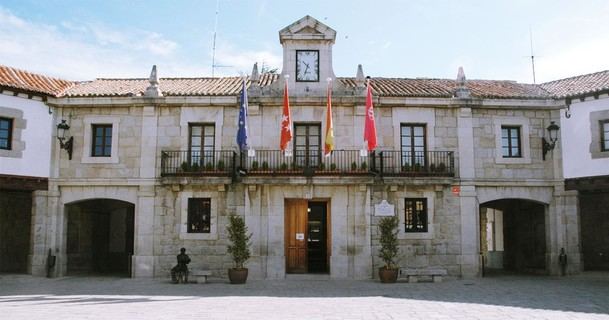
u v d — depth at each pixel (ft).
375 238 57.57
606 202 64.49
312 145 59.36
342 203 57.82
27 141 56.75
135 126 59.52
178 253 57.62
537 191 60.23
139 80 68.59
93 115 59.67
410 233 58.03
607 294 42.14
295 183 56.49
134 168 58.75
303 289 47.11
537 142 60.85
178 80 67.97
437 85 65.87
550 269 59.62
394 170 58.54
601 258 64.34
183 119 59.36
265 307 35.65
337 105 59.21
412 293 43.80
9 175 54.85
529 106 60.49
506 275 60.80
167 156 58.44
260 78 67.87
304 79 59.57
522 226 67.46
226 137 59.16
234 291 45.52
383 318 31.12
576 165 59.00
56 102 59.06
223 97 58.80
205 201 58.80
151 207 58.13
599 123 57.67
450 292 44.37
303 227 59.21
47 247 57.77
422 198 59.00
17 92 56.03
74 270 65.82
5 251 62.03
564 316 31.65
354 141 58.70
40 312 33.30
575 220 59.31
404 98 59.21
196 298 40.57
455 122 60.23
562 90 62.90
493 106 60.34
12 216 62.69
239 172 55.98
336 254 57.16
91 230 69.00
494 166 60.03
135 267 57.26
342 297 41.24
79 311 33.73
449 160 59.00
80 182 58.65
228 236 57.47
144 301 38.73
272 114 59.21
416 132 60.34
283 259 57.06
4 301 38.70
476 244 58.54
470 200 59.06
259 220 57.36
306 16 59.77
